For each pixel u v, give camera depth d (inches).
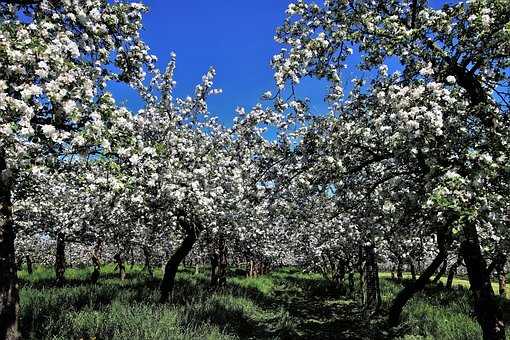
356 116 375.9
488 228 300.7
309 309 783.7
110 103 269.4
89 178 283.1
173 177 454.0
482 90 331.9
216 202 528.7
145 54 350.3
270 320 600.4
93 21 295.1
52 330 351.9
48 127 229.5
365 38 335.6
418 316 609.6
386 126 307.3
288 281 1396.4
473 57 304.7
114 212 544.4
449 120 292.4
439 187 245.8
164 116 542.3
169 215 530.9
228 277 1307.8
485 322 319.3
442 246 349.4
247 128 524.4
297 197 453.1
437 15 317.1
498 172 247.0
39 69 229.5
